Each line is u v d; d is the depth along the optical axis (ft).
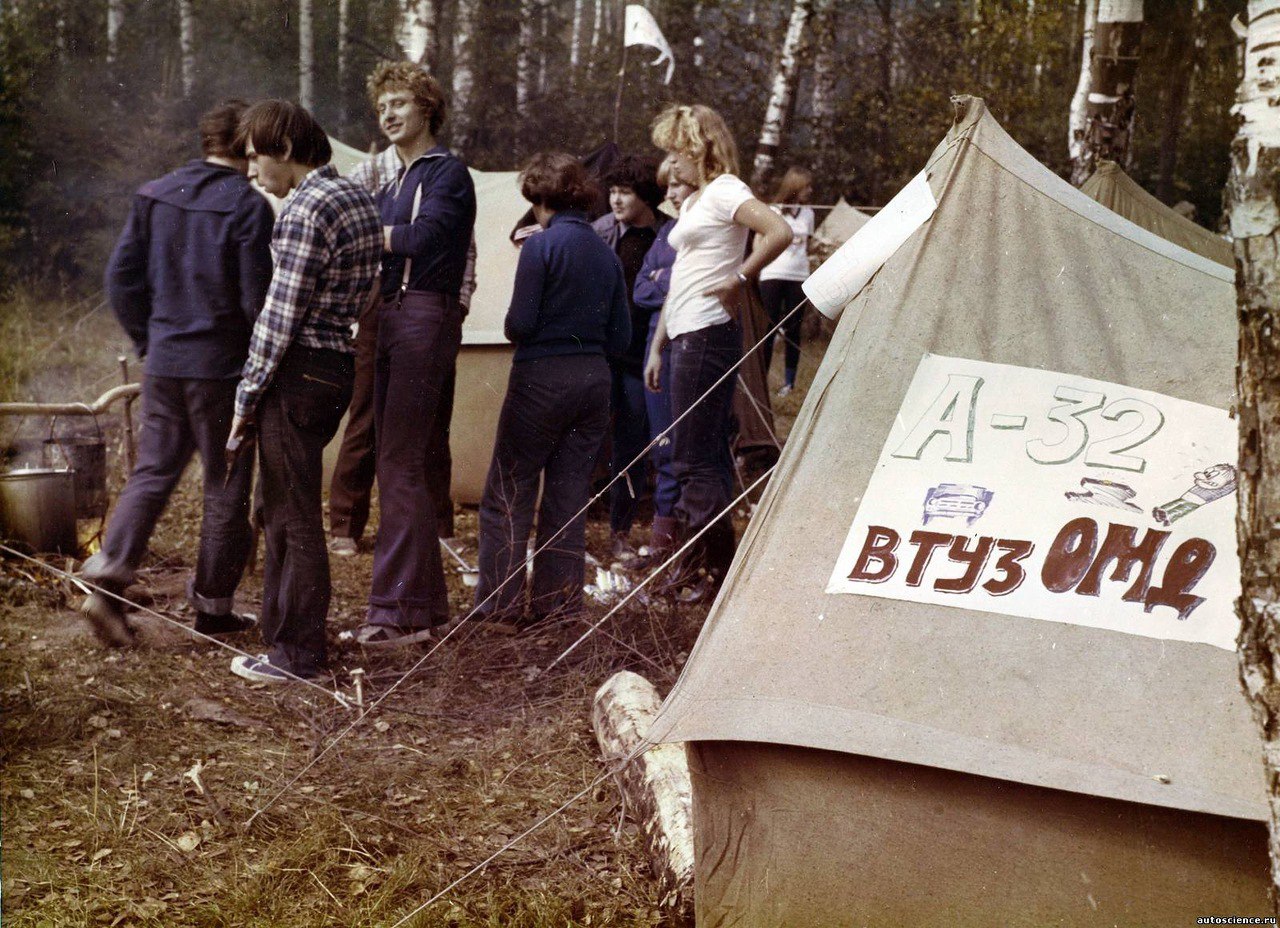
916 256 9.21
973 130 9.48
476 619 14.98
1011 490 8.49
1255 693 6.23
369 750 12.12
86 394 25.50
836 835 7.91
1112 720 7.61
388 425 14.57
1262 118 6.04
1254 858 7.23
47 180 35.06
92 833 10.14
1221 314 8.79
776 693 8.12
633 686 12.46
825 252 31.68
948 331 9.02
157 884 9.60
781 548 8.71
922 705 7.86
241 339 14.03
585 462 15.19
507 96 47.62
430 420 14.73
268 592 13.88
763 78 48.93
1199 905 7.31
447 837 10.55
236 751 11.90
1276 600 6.10
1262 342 6.07
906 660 8.05
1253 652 6.22
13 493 16.12
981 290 9.07
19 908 8.98
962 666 7.96
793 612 8.45
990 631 8.06
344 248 13.01
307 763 11.78
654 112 47.24
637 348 18.81
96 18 39.17
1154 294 8.94
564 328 14.74
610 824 10.90
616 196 19.12
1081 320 8.94
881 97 48.83
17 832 10.06
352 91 47.62
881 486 8.67
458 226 14.40
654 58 48.11
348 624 15.67
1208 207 54.54
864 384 8.99
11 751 11.43
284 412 13.14
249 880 9.59
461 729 12.76
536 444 14.85
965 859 7.66
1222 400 8.56
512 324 14.62
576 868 10.13
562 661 14.26
